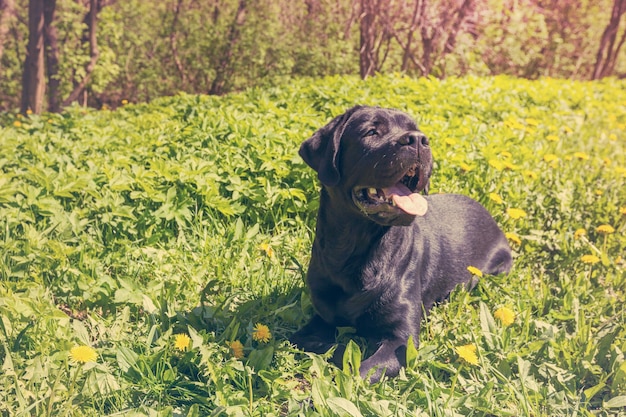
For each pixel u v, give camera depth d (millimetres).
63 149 6270
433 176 5730
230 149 5672
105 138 6574
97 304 3863
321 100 8461
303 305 3990
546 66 18094
